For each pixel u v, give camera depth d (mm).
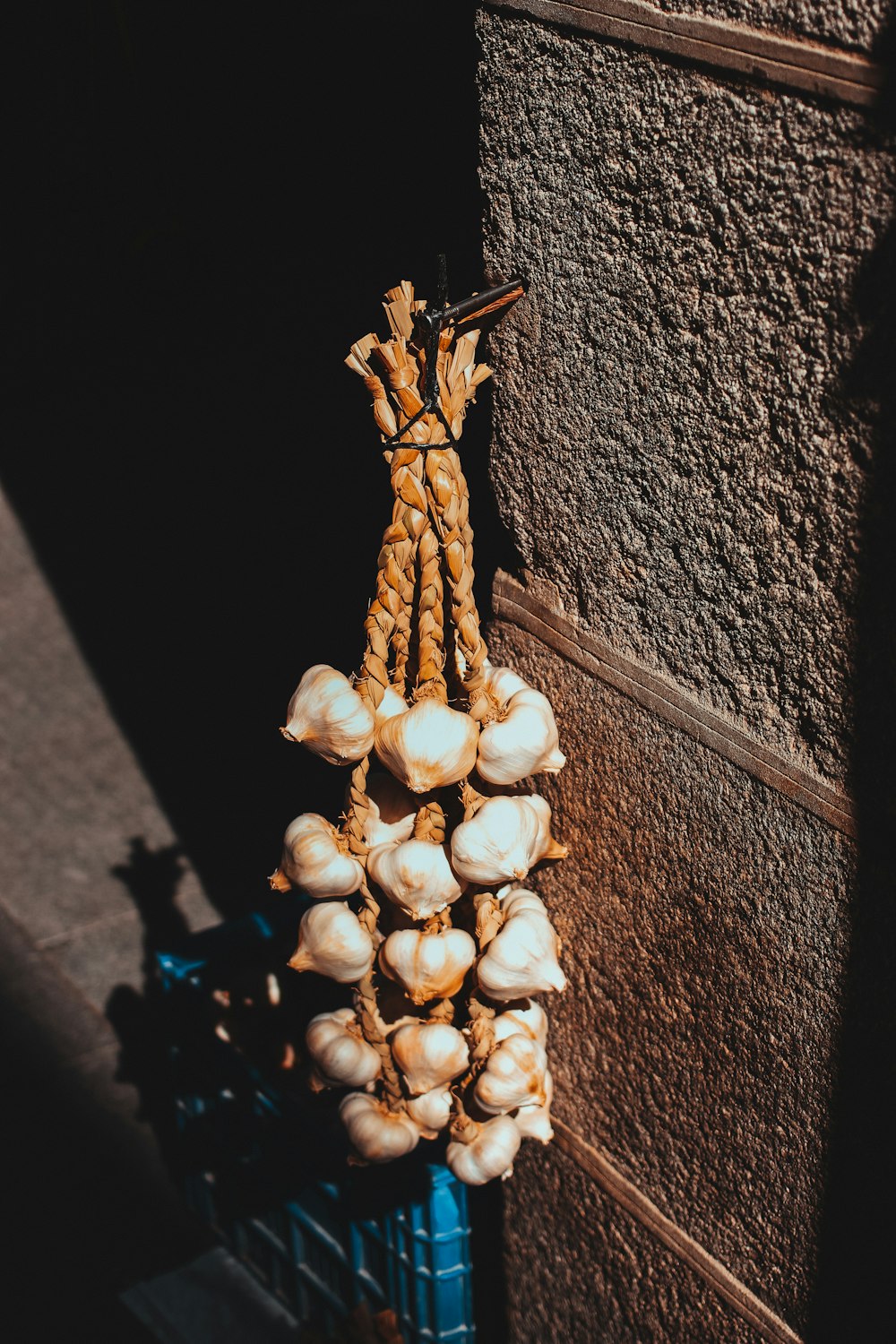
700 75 1352
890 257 1231
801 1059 1686
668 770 1746
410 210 2100
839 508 1372
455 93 1908
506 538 1908
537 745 1682
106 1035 4000
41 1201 3494
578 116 1512
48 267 3695
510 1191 2482
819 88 1236
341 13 2119
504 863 1667
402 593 1658
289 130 2381
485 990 1786
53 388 4680
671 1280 2107
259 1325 3141
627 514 1666
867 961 1531
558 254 1615
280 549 3172
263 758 3830
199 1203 3371
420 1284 2574
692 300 1458
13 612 5480
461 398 1610
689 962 1835
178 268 2941
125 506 4410
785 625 1489
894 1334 1688
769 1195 1831
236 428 3193
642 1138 2070
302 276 2547
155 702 4594
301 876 1730
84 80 2896
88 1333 3154
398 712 1733
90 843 4633
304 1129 2613
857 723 1440
